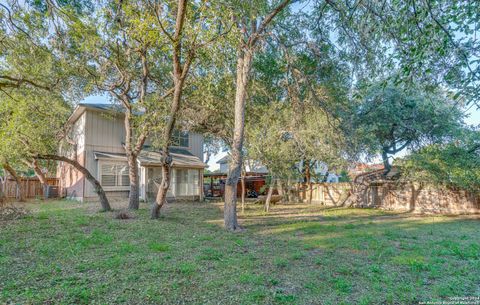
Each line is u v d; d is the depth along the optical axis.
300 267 4.91
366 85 6.84
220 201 18.44
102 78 10.31
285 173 12.54
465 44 3.72
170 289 3.85
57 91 11.23
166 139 9.67
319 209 14.60
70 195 18.09
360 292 3.87
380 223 10.07
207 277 4.34
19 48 7.89
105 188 16.78
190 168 18.58
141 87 11.69
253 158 11.95
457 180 11.20
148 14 6.05
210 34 6.08
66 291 3.69
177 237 7.22
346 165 12.87
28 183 19.30
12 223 8.65
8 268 4.58
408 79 4.35
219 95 10.43
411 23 4.14
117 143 18.03
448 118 13.40
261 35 8.27
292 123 11.30
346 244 6.66
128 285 3.96
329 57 8.80
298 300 3.58
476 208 12.24
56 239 6.64
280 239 7.21
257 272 4.59
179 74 8.30
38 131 10.37
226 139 12.37
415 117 14.70
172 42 6.62
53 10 6.87
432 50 3.90
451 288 4.00
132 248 5.91
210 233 7.86
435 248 6.30
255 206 15.82
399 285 4.11
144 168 16.89
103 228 8.16
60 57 8.78
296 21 8.98
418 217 11.78
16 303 3.35
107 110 17.08
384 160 16.48
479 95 3.63
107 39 8.90
